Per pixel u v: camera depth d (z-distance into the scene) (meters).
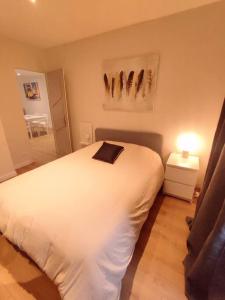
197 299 1.14
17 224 1.26
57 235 1.07
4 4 1.77
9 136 3.22
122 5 1.81
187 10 1.91
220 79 1.96
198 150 2.33
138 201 1.50
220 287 1.07
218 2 1.75
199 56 1.99
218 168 1.09
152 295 1.22
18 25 2.28
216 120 2.11
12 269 1.42
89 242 1.01
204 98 2.10
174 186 2.24
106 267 1.01
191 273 1.15
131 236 1.30
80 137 3.48
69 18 2.08
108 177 1.79
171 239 1.68
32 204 1.35
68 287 0.95
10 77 3.04
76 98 3.21
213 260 0.98
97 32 2.50
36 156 4.06
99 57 2.68
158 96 2.38
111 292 1.00
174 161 2.22
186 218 1.94
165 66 2.22
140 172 1.90
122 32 2.37
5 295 1.24
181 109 2.28
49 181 1.70
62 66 3.17
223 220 0.87
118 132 2.85
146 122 2.60
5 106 3.07
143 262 1.45
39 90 6.36
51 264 1.06
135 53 2.37
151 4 1.79
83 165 2.09
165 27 2.08
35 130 6.15
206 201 1.19
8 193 1.50
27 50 3.10
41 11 1.92
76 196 1.44
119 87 2.65
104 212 1.25
